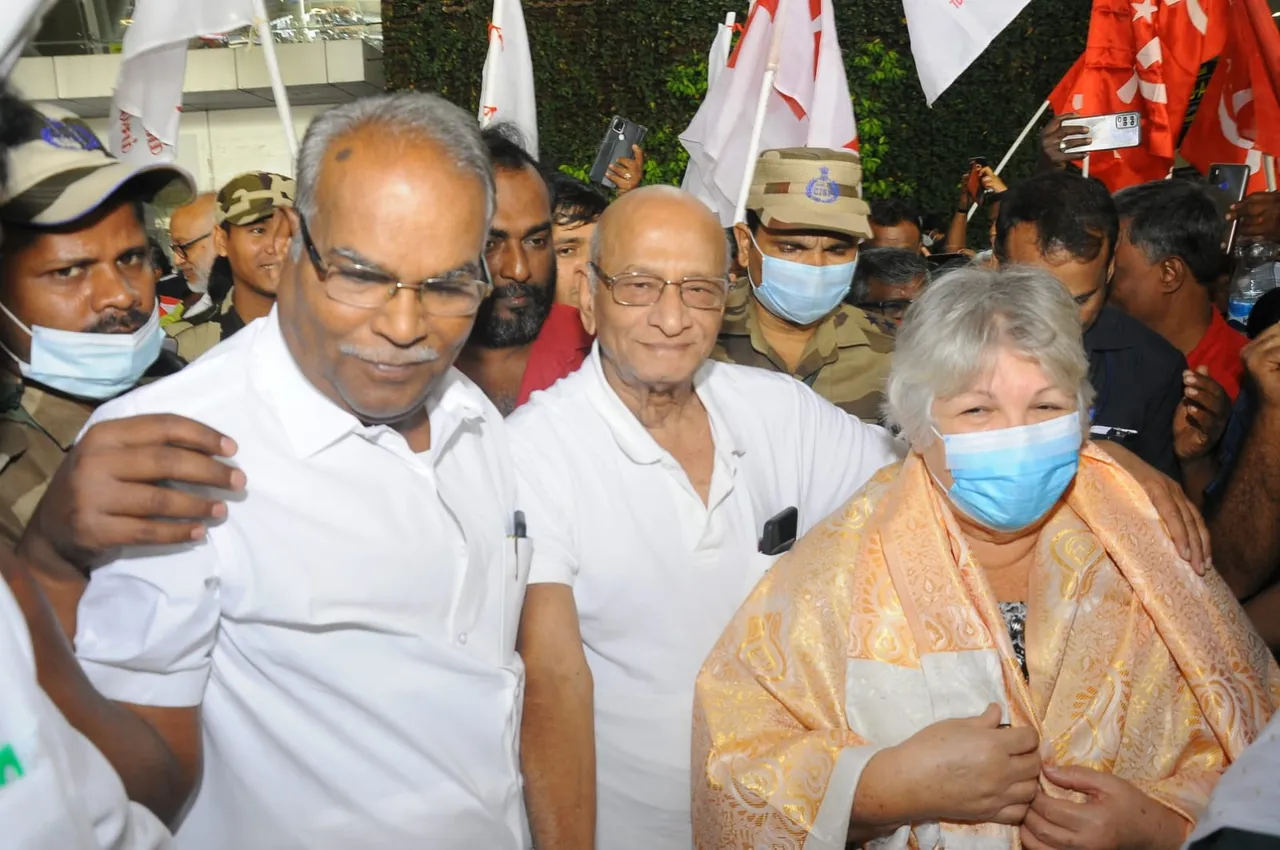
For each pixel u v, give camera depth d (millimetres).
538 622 2049
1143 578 2031
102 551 1419
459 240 1560
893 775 1810
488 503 1906
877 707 1961
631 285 2102
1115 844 1818
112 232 2043
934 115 10742
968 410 1976
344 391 1621
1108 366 3242
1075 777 1851
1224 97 4551
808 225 2934
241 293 3707
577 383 2260
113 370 2066
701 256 2098
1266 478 2402
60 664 1297
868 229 2988
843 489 2527
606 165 4184
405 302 1538
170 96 3352
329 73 11555
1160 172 4625
